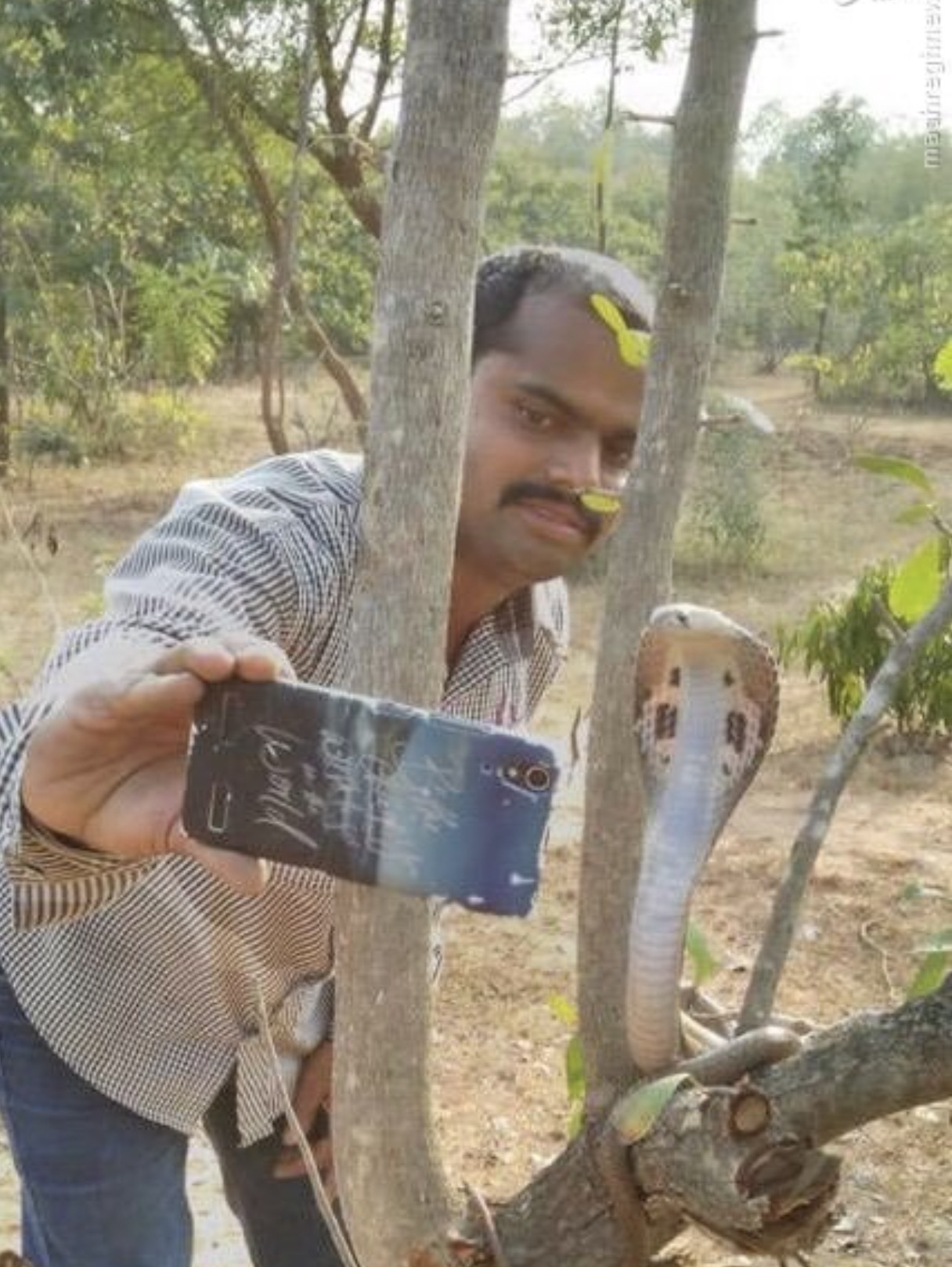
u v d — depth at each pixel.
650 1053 1.42
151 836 1.41
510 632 2.19
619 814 1.52
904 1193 4.28
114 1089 2.19
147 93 12.99
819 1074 1.34
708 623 1.38
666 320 1.49
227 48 11.69
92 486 15.55
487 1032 5.16
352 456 2.02
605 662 1.52
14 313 15.76
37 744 1.39
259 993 1.76
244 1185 2.45
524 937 5.78
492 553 1.88
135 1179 2.23
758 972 1.51
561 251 1.85
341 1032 1.39
